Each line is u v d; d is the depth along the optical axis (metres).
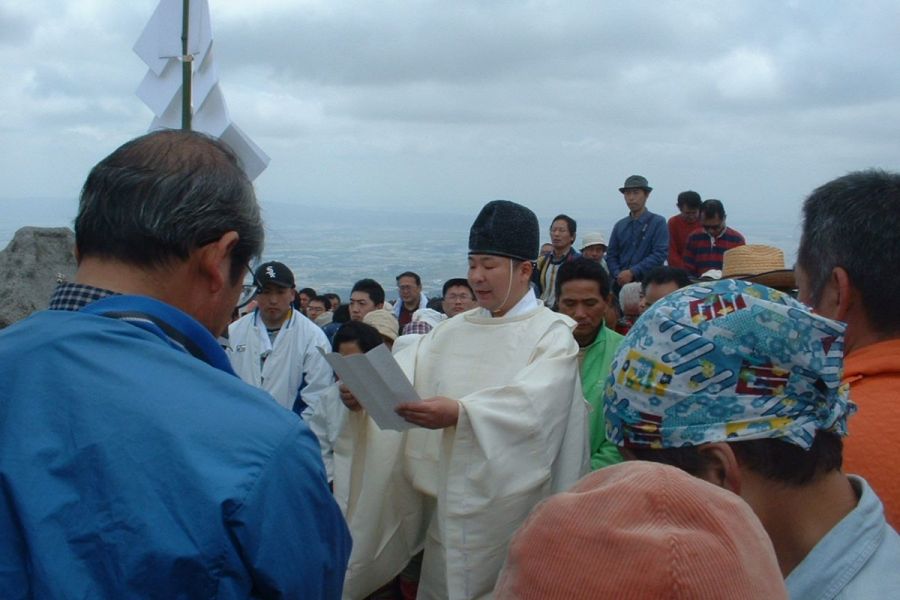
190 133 1.63
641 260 9.22
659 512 0.89
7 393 1.33
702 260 9.09
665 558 0.84
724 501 0.92
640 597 0.83
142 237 1.48
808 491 1.34
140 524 1.23
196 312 1.57
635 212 9.35
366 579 3.23
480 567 2.85
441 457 2.96
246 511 1.27
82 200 1.53
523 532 0.95
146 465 1.27
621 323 5.28
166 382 1.35
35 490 1.25
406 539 3.30
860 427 1.57
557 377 2.94
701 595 0.83
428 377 3.24
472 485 2.83
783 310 1.33
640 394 1.41
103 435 1.28
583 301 3.57
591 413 3.34
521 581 0.91
